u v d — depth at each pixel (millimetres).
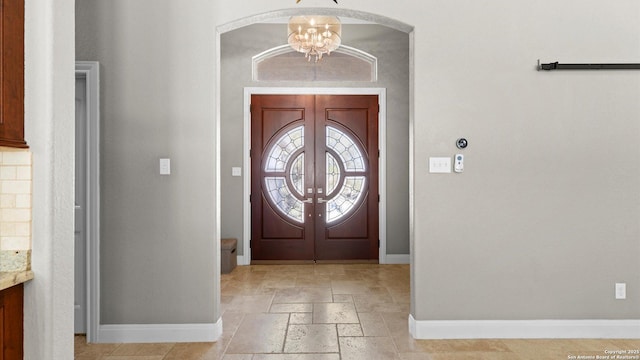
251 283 4227
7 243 1501
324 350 2555
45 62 1519
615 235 2768
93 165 2688
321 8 2746
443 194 2764
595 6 2779
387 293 3848
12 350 1459
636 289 2750
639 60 2779
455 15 2779
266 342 2684
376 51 5238
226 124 5176
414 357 2453
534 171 2775
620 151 2777
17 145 1454
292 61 5305
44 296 1515
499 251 2766
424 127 2766
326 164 5254
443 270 2756
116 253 2711
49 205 1517
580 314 2760
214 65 2734
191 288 2721
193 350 2564
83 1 2713
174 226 2719
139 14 2730
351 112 5250
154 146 2725
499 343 2658
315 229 5242
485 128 2775
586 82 2781
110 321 2715
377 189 5250
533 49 2783
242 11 2744
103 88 2717
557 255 2764
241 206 5168
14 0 1451
